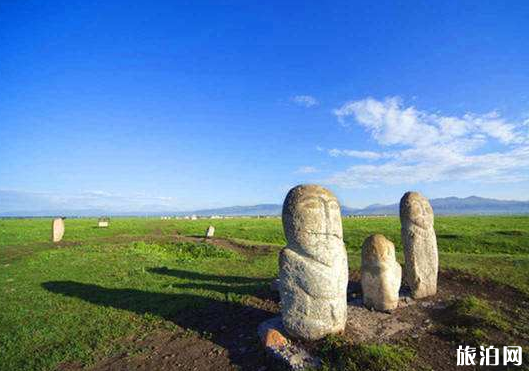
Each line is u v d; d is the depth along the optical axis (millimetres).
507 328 9367
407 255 12375
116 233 37375
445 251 23438
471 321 9820
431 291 12305
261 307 11641
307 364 7664
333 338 8312
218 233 36406
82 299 12961
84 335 9969
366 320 10234
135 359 8664
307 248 8609
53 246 25109
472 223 40750
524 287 12820
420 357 8234
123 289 14086
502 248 23391
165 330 10203
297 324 8539
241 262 19891
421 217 12359
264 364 7980
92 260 19906
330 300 8523
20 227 44844
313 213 8633
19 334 10047
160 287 14359
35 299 13055
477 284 13766
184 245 25281
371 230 33531
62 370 8266
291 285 8664
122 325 10547
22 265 18938
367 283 11102
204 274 16719
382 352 7809
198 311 11492
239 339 9312
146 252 23172
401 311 11070
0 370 8219
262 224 48562
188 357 8648
